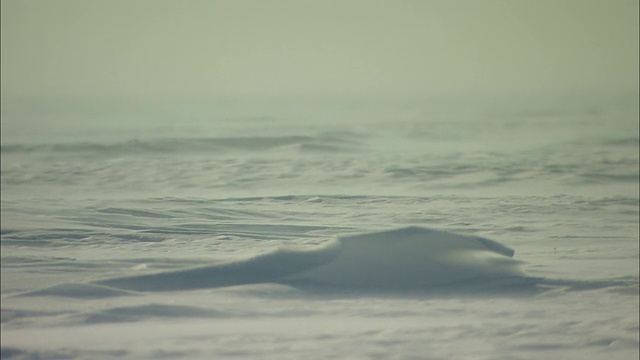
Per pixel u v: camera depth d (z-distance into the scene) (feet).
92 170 250.98
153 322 76.18
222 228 139.03
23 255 111.45
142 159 291.79
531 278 95.30
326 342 69.87
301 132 449.06
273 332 72.90
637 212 160.45
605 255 114.01
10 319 76.69
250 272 94.22
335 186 209.46
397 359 65.57
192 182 218.79
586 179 221.87
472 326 75.15
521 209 164.86
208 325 75.31
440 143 380.99
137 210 160.45
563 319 77.66
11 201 175.73
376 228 140.67
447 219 151.53
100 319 76.74
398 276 93.09
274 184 214.07
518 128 510.58
